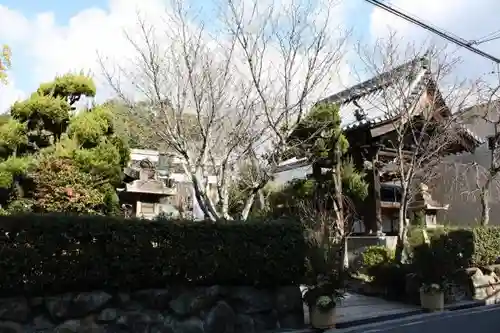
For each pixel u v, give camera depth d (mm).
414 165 10930
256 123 8641
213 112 8133
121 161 11172
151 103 8414
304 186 12336
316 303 7207
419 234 11062
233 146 8492
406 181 10703
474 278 10352
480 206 15633
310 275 7426
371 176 13102
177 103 8273
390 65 11227
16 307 5488
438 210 15453
